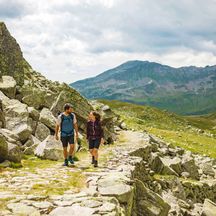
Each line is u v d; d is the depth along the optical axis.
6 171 18.73
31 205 12.39
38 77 42.75
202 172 44.88
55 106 34.88
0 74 34.06
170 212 25.88
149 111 138.38
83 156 28.06
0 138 19.81
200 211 31.28
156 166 36.97
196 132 108.25
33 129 29.19
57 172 19.30
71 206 12.19
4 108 28.19
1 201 12.70
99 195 14.56
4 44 37.53
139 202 20.72
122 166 23.23
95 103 46.88
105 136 38.97
